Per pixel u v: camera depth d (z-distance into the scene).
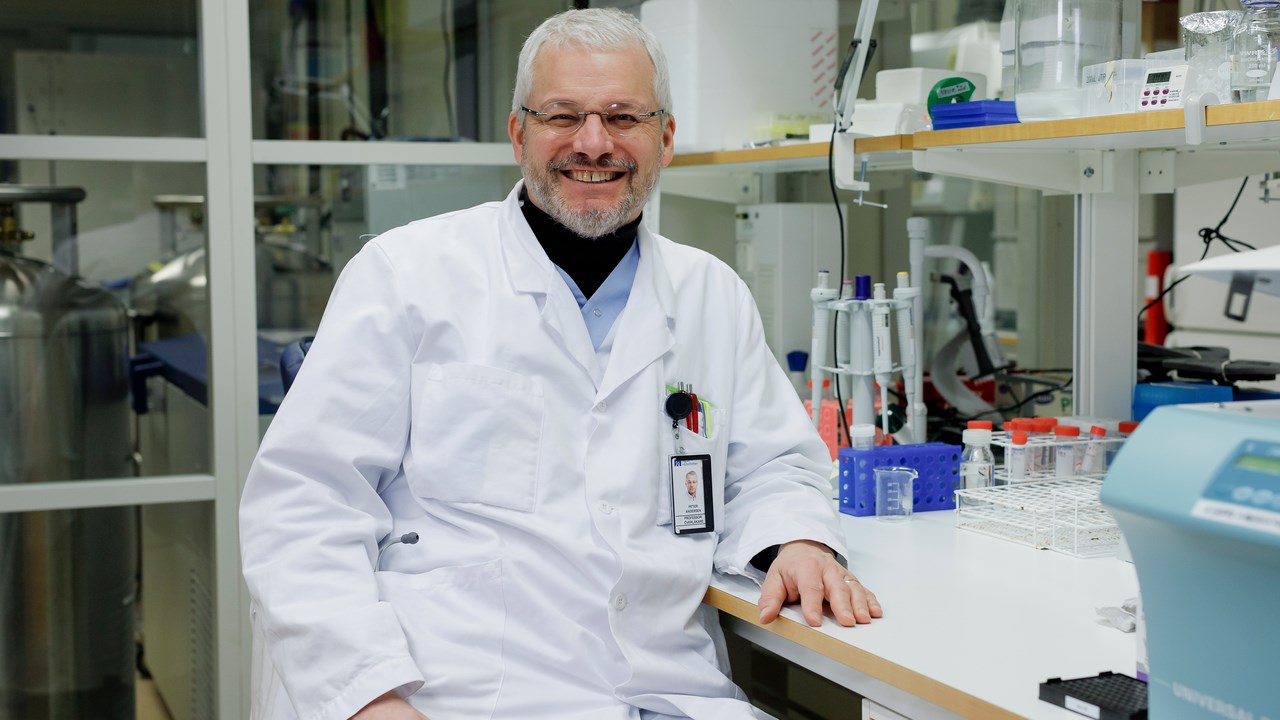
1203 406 0.87
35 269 2.23
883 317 1.90
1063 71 1.65
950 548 1.53
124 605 2.30
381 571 1.39
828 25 2.35
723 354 1.59
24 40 2.31
